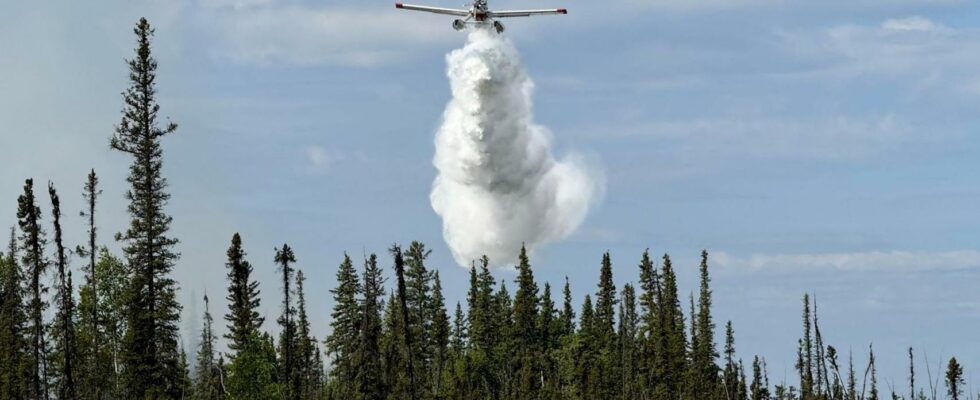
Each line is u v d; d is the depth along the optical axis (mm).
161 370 103688
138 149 106375
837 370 141875
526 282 179250
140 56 107438
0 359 109812
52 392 109875
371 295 151875
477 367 166125
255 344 112688
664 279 174000
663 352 161250
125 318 108750
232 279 123562
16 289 114250
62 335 104000
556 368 168375
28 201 95188
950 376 143250
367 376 130625
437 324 168250
